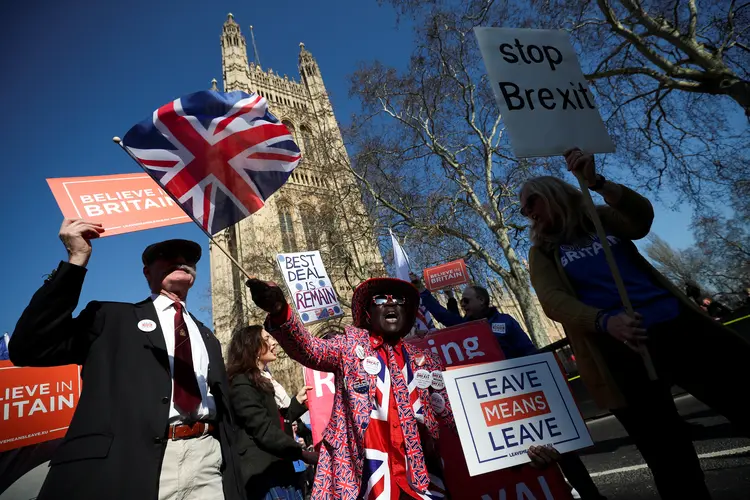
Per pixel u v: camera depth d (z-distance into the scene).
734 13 8.36
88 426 1.70
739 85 7.66
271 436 2.70
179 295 2.46
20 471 3.86
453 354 2.93
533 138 2.52
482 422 2.23
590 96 2.80
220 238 30.44
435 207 14.59
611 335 1.98
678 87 9.04
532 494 2.38
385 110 15.53
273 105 36.06
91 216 2.50
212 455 2.04
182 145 2.40
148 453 1.74
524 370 2.47
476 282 15.24
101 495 1.54
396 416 1.91
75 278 1.79
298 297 7.68
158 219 2.73
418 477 1.75
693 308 1.93
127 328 2.09
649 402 1.95
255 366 3.09
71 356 1.88
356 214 15.70
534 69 2.76
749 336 6.91
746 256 27.72
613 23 8.77
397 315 2.23
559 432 2.31
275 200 29.69
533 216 2.44
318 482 1.80
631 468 4.20
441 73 14.55
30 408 4.08
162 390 1.94
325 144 17.39
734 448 3.75
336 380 2.04
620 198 2.09
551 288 2.25
